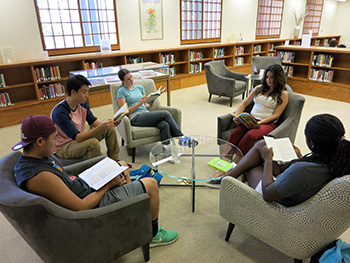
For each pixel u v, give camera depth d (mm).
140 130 2656
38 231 1041
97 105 4852
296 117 2430
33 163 1123
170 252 1620
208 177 1902
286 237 1273
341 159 1089
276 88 2486
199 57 6559
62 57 4504
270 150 1448
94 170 1436
